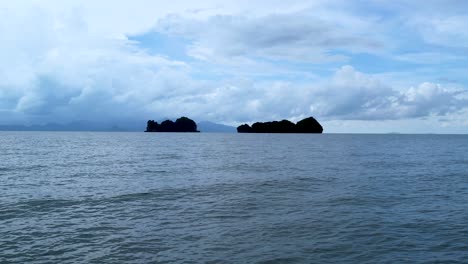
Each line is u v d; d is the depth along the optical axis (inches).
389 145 4097.0
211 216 696.4
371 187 1048.8
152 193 934.4
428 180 1204.5
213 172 1396.4
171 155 2311.8
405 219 676.7
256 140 5378.9
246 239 554.9
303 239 555.8
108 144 3796.8
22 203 793.6
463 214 717.9
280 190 991.6
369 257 484.4
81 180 1151.6
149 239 553.6
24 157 1993.1
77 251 500.4
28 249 505.7
